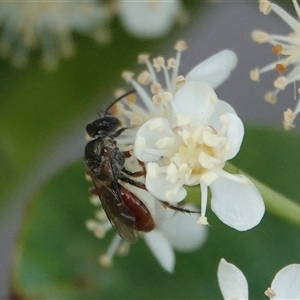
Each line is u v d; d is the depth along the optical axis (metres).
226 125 0.05
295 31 0.06
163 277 0.06
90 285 0.06
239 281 0.05
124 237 0.06
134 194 0.06
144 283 0.06
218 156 0.05
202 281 0.06
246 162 0.06
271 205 0.05
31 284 0.06
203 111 0.05
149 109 0.06
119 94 0.06
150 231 0.06
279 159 0.06
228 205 0.05
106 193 0.06
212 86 0.06
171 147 0.05
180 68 0.06
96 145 0.06
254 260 0.06
